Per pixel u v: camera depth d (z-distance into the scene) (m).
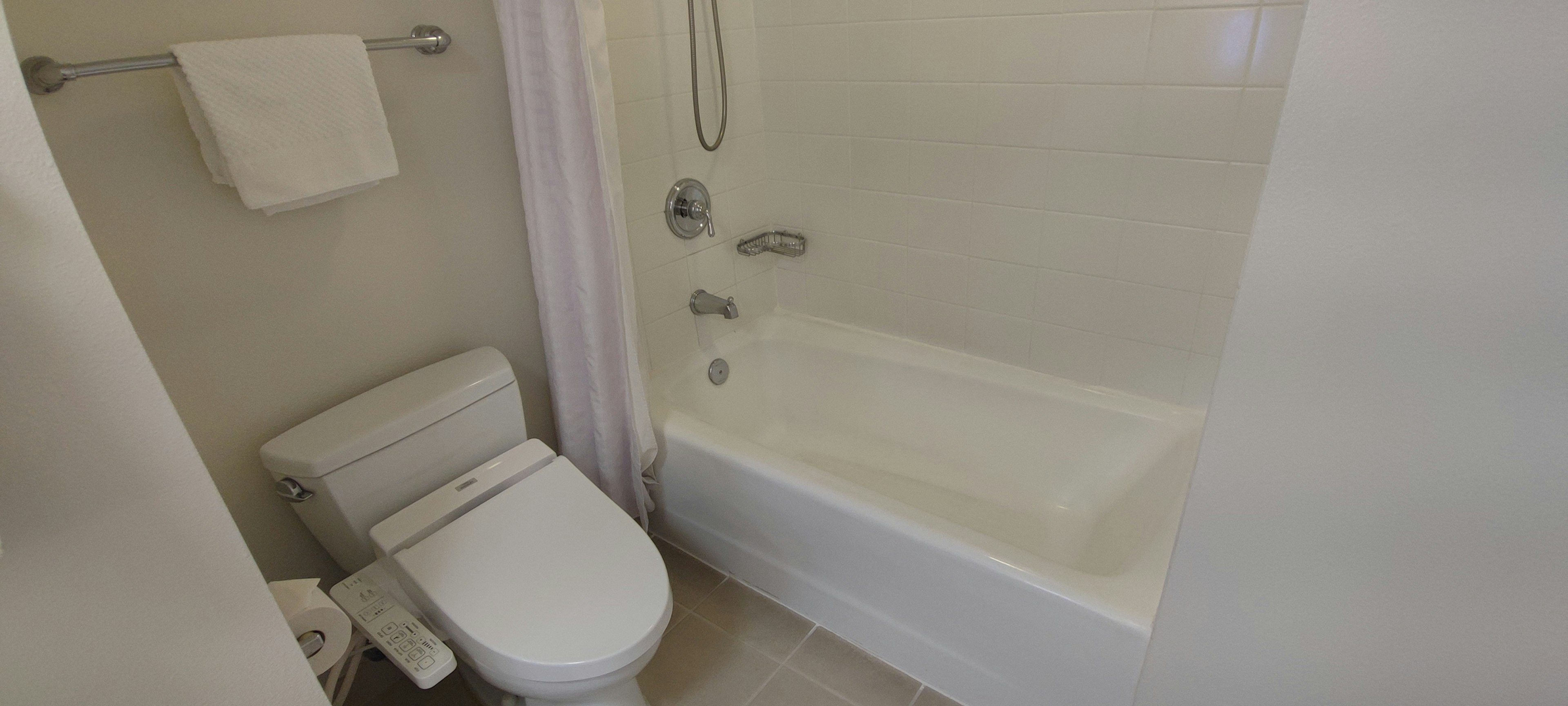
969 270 1.98
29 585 0.63
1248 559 0.81
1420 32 0.52
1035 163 1.75
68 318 0.60
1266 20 1.37
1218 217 1.56
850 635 1.75
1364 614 0.76
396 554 1.37
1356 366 0.65
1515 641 0.68
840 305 2.32
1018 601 1.36
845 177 2.11
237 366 1.33
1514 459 0.61
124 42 1.11
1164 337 1.74
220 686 0.77
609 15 1.74
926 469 2.17
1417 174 0.56
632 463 1.87
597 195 1.55
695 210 2.04
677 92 1.94
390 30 1.40
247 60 1.15
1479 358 0.59
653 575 1.34
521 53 1.42
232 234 1.27
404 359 1.57
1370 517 0.70
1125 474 1.81
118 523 0.66
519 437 1.64
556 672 1.19
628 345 1.70
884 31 1.85
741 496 1.78
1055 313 1.88
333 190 1.29
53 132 1.07
